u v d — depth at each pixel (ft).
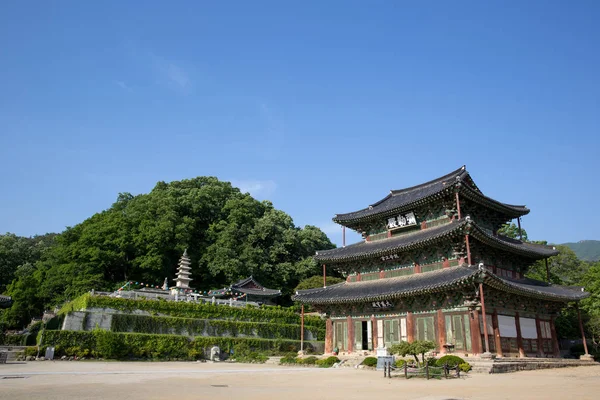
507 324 152.87
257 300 301.02
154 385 84.99
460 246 155.74
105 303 194.08
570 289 181.16
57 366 135.44
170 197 346.13
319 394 73.00
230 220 362.74
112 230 288.92
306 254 379.35
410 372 107.76
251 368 146.82
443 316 149.18
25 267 353.92
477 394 72.74
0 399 61.16
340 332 181.47
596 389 80.43
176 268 318.24
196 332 209.56
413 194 201.87
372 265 186.50
